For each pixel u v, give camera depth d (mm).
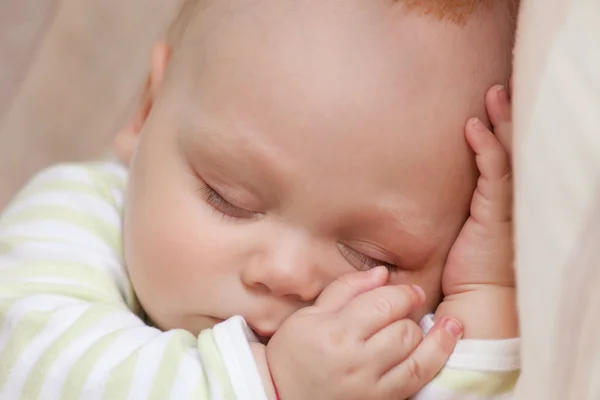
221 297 557
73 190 616
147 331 562
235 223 557
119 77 790
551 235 490
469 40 557
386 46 548
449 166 554
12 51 795
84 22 800
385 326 539
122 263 600
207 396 535
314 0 554
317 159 543
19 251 593
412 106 547
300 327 539
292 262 547
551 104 495
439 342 542
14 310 562
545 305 491
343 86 543
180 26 606
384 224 551
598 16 492
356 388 533
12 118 779
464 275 558
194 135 559
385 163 546
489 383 540
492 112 557
